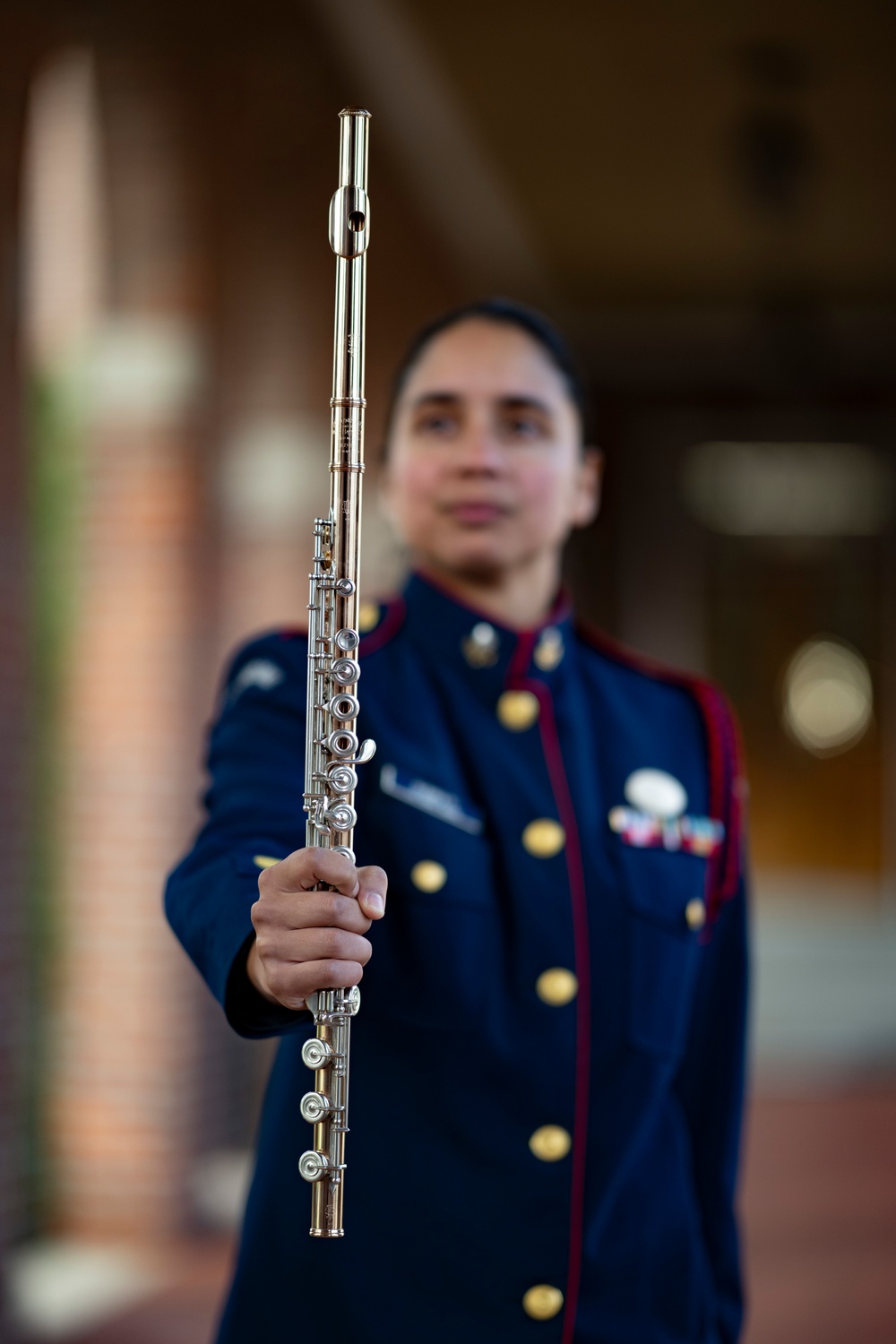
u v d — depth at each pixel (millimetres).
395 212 7707
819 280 10977
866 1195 5547
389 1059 1533
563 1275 1510
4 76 3979
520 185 9078
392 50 6973
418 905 1543
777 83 7637
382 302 7367
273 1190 1566
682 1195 1627
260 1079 5566
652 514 13422
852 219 9695
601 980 1593
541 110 7996
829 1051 8461
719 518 13484
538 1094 1534
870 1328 4172
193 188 5043
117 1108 4812
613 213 9586
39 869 4844
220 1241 4789
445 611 1737
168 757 4930
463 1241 1502
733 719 1843
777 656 13547
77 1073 4840
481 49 7242
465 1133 1517
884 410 13195
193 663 5062
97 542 5020
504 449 1723
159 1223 4770
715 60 7406
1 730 3865
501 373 1720
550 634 1750
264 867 1398
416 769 1610
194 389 5047
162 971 4844
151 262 5062
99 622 4984
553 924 1585
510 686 1714
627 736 1760
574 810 1658
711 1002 1785
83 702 4969
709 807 1765
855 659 13461
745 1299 1766
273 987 1194
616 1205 1560
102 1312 4098
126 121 5008
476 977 1542
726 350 12672
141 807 4918
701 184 9094
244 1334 1550
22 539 3977
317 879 1188
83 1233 4789
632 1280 1551
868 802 13477
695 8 6891
